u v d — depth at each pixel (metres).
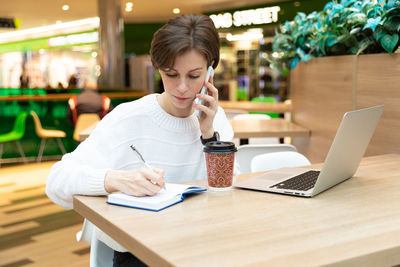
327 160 1.25
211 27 1.31
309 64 3.20
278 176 1.56
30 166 6.53
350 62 2.54
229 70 11.84
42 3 10.43
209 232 1.01
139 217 1.12
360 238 0.97
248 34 10.36
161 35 1.27
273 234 0.99
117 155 1.50
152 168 1.27
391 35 2.16
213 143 1.38
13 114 7.12
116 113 1.55
